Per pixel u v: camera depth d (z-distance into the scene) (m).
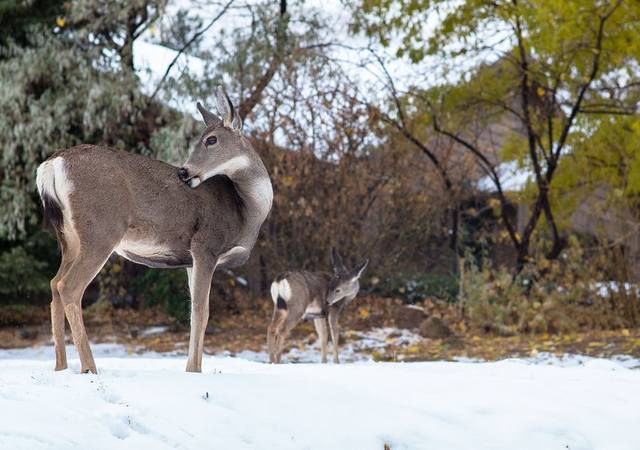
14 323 20.42
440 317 20.67
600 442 6.55
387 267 22.64
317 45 21.97
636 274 19.41
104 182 7.12
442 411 6.77
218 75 20.50
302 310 13.65
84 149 7.22
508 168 26.09
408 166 22.55
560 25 19.70
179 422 5.79
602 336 17.20
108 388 6.24
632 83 21.50
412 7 21.61
